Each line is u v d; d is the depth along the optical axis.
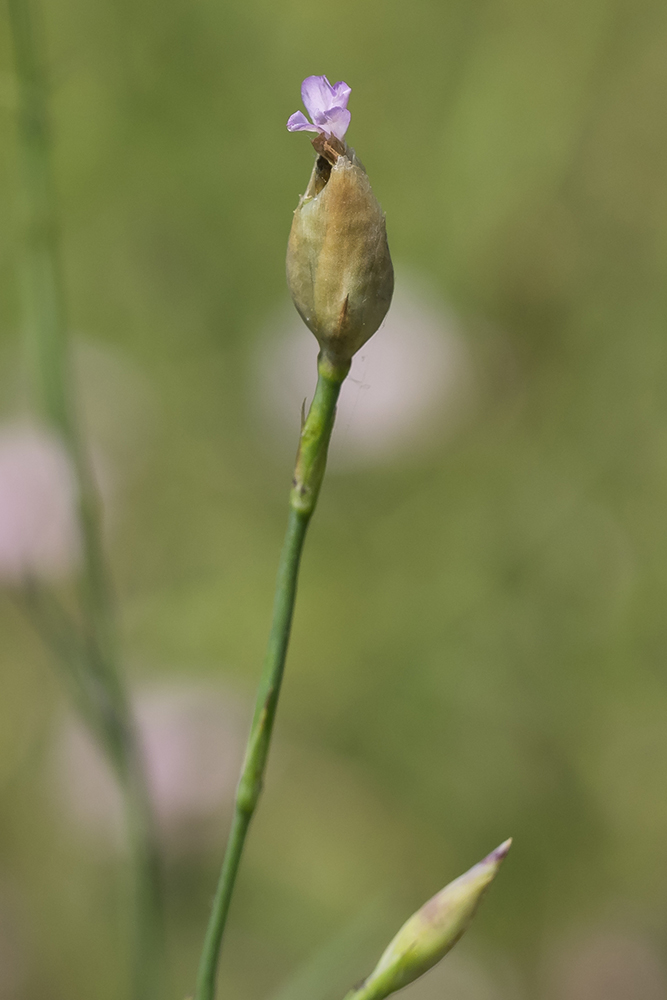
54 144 0.67
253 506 0.65
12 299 0.62
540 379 0.65
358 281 0.26
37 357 0.35
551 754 0.54
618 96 0.66
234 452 0.66
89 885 0.48
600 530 0.59
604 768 0.53
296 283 0.26
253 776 0.27
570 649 0.56
